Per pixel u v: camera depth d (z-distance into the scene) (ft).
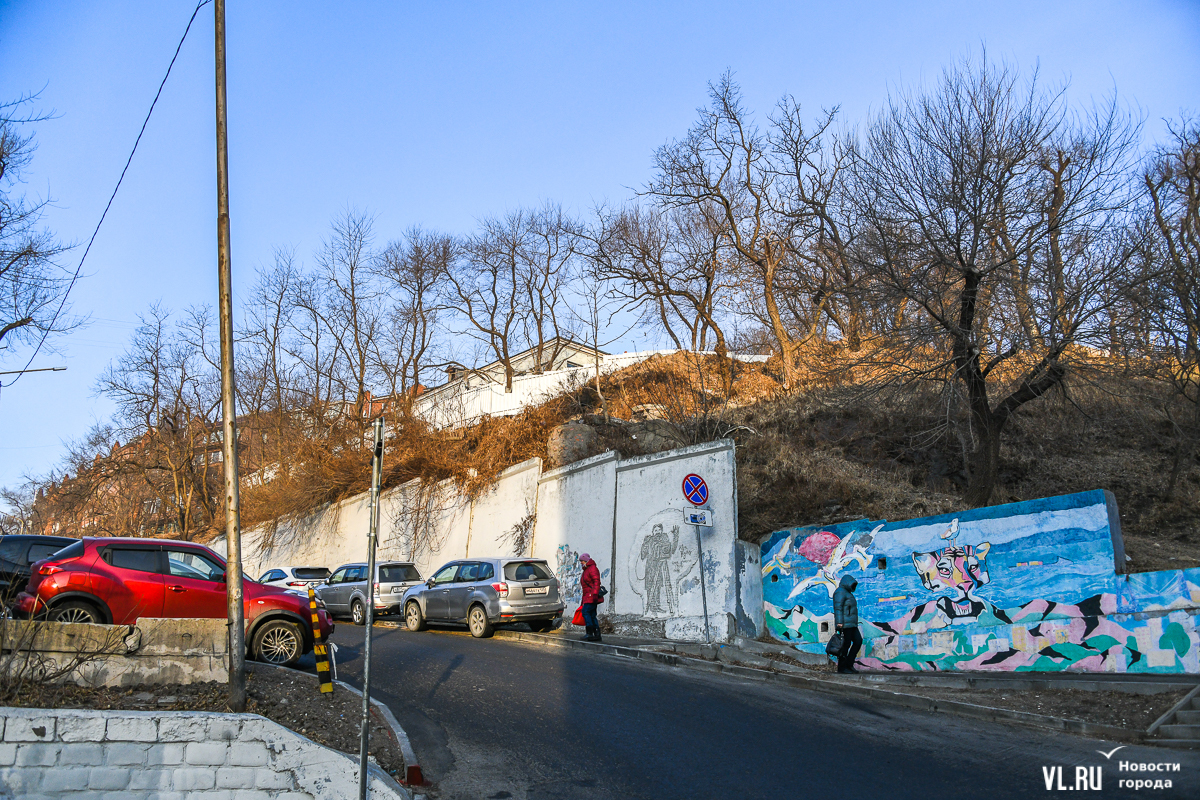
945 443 64.80
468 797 24.48
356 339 123.13
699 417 77.15
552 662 44.88
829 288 66.59
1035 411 68.54
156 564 38.06
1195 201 62.13
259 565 125.08
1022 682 34.96
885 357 57.21
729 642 48.98
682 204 102.73
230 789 24.98
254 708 28.30
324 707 30.35
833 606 42.75
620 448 70.79
